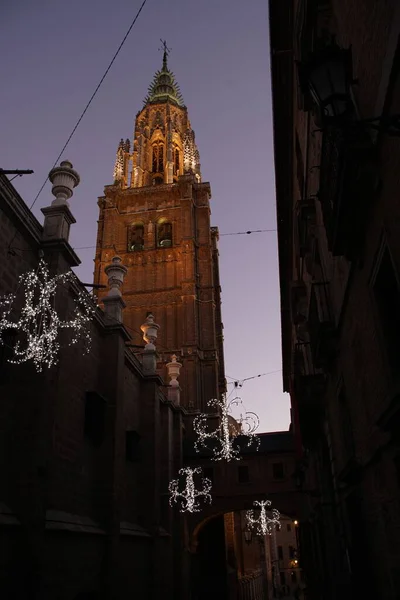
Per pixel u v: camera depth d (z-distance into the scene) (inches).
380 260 267.3
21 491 513.7
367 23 250.5
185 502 1289.4
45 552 513.7
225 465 1396.4
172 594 1029.2
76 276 694.5
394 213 231.1
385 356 281.3
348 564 502.0
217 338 2330.2
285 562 3408.0
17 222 567.5
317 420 677.9
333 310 462.0
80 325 719.1
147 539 928.9
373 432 335.9
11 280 548.7
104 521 716.7
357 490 423.8
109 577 685.3
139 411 1040.8
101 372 812.6
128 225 2261.3
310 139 499.5
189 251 2071.9
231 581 1638.8
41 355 564.7
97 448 762.8
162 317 1985.7
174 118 2785.4
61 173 669.9
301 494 1317.7
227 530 1811.0
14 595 478.3
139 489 973.2
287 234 878.4
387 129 189.8
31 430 534.6
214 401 1803.6
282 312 1149.7
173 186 2289.6
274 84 611.5
